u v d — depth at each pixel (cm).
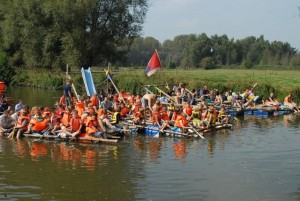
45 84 5862
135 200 1348
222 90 4319
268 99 3816
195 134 2383
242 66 10975
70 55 5988
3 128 2344
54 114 2353
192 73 6781
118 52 6550
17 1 6166
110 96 3262
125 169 1691
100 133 2203
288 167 1748
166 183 1520
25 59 6594
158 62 3353
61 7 5775
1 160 1806
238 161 1842
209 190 1453
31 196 1368
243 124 2931
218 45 14800
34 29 6125
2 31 6725
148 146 2122
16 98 4388
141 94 4616
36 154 1919
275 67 10644
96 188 1455
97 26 6269
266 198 1387
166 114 2567
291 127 2795
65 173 1622
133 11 6391
